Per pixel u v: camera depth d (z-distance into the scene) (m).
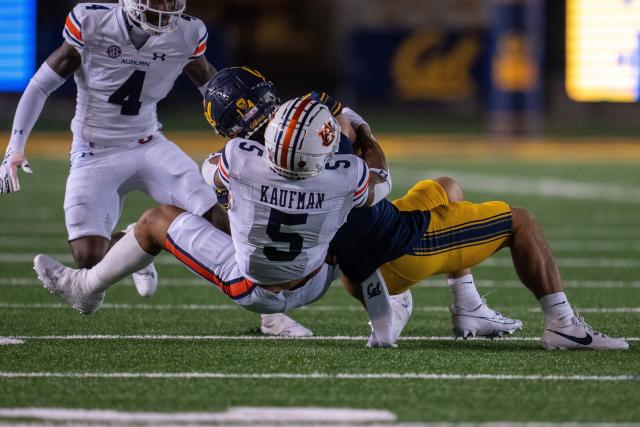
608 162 58.47
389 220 15.30
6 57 64.31
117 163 19.19
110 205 19.12
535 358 15.46
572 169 54.38
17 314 19.62
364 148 15.43
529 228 16.02
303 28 91.12
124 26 18.50
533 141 68.56
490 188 44.94
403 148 65.00
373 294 15.81
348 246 15.30
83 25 18.41
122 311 20.28
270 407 12.58
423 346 16.61
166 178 19.17
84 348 16.12
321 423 11.94
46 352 15.70
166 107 82.62
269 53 90.56
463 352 15.96
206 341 17.03
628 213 37.88
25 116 18.23
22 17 64.00
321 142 13.38
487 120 83.56
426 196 15.91
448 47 82.12
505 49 67.06
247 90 14.40
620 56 65.56
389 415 12.26
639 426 11.90
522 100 68.00
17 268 25.58
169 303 21.41
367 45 83.19
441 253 15.75
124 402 12.73
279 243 14.41
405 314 16.59
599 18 65.69
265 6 90.62
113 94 18.92
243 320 19.45
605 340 16.08
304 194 13.99
